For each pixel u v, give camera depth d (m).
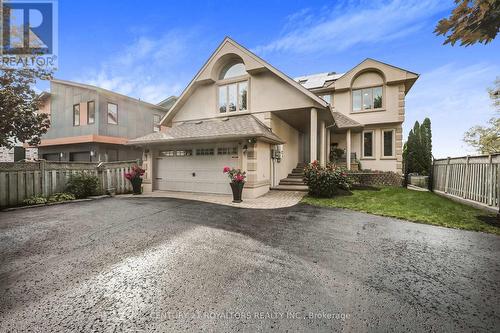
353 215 6.32
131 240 4.32
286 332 2.00
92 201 8.63
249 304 2.39
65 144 15.43
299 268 3.21
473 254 3.71
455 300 2.48
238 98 11.56
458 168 8.25
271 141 10.25
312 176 9.05
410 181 14.00
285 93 10.57
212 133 9.55
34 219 5.84
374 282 2.85
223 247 3.98
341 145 15.39
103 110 14.82
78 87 15.16
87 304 2.39
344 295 2.56
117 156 15.84
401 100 13.74
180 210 6.92
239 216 6.20
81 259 3.49
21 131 7.48
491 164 6.43
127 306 2.35
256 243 4.18
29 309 2.31
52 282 2.83
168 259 3.49
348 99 14.99
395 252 3.79
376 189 10.75
